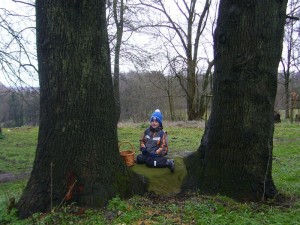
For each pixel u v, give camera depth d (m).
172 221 4.34
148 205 4.92
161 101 35.47
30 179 4.99
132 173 5.46
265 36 5.09
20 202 4.89
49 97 4.93
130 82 32.22
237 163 5.24
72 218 4.48
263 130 5.23
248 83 5.14
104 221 4.36
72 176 4.85
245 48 5.10
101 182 4.89
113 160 5.11
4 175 9.50
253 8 5.05
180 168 5.98
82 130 4.90
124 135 16.39
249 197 5.18
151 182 5.63
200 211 4.63
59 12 4.83
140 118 35.78
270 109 5.29
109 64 5.22
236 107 5.20
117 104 17.58
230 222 4.29
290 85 35.41
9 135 17.59
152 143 6.18
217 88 5.38
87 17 4.88
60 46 4.86
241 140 5.20
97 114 4.98
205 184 5.42
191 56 27.52
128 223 4.30
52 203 4.79
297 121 25.12
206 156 5.54
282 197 5.51
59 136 4.89
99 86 5.00
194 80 27.56
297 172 7.91
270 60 5.18
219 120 5.34
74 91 4.89
